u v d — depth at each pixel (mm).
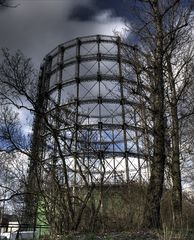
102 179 10898
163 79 12453
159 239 7344
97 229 9852
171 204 12195
